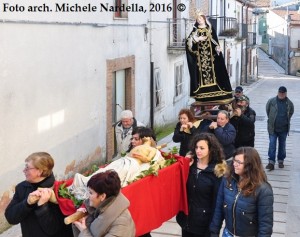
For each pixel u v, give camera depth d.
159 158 5.38
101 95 11.45
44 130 9.03
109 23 11.70
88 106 10.79
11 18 7.92
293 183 9.91
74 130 10.19
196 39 9.41
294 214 8.10
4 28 7.76
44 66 8.95
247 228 4.49
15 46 8.06
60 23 9.41
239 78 35.09
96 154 11.30
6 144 7.91
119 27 12.34
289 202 8.71
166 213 5.18
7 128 7.93
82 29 10.34
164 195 5.11
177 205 5.37
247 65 38.75
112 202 3.96
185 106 20.03
